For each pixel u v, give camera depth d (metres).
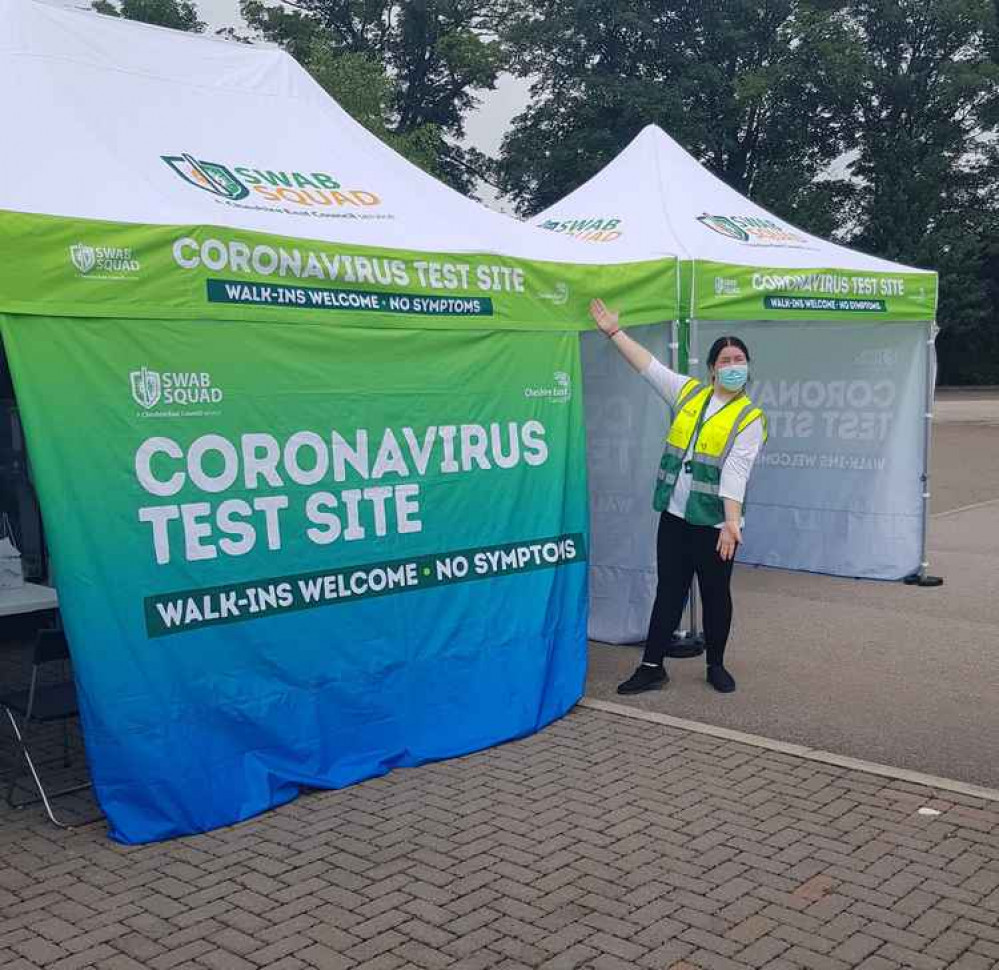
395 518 5.10
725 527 5.87
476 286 5.39
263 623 4.63
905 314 8.47
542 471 5.73
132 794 4.26
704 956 3.40
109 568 4.18
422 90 39.88
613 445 7.21
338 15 38.56
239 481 4.55
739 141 38.88
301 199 5.23
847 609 8.27
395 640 5.11
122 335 4.22
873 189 41.75
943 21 38.47
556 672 5.82
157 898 3.80
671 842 4.23
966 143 41.09
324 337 4.82
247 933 3.56
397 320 5.07
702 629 7.19
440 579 5.29
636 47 37.16
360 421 4.95
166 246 4.33
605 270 6.07
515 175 36.78
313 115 6.03
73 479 4.10
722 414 5.90
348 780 4.86
